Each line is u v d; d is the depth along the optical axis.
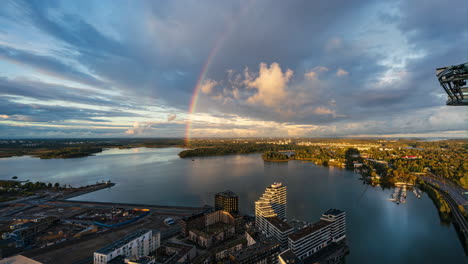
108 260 193.38
